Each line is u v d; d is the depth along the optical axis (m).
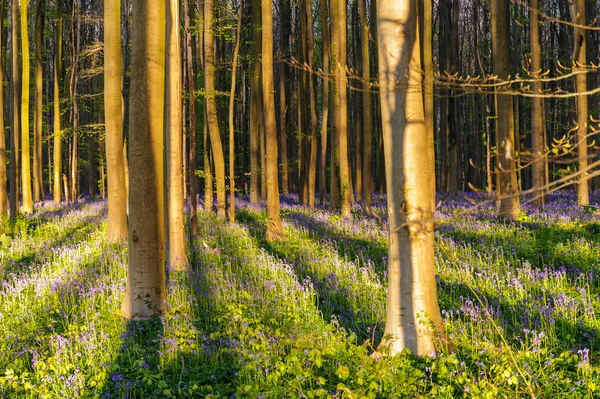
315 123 24.55
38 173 33.06
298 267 12.02
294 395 4.70
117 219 15.85
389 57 6.35
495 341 6.93
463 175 43.78
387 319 6.68
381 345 6.66
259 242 15.84
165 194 15.77
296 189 43.25
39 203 31.44
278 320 8.36
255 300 9.29
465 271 10.59
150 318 8.72
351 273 11.15
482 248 12.69
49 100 42.06
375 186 41.62
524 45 27.58
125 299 8.91
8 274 11.79
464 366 5.73
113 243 15.26
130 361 6.70
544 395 5.27
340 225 17.55
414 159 6.40
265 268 11.75
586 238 12.91
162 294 8.95
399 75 6.33
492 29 16.67
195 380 6.15
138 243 8.77
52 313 8.83
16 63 23.31
